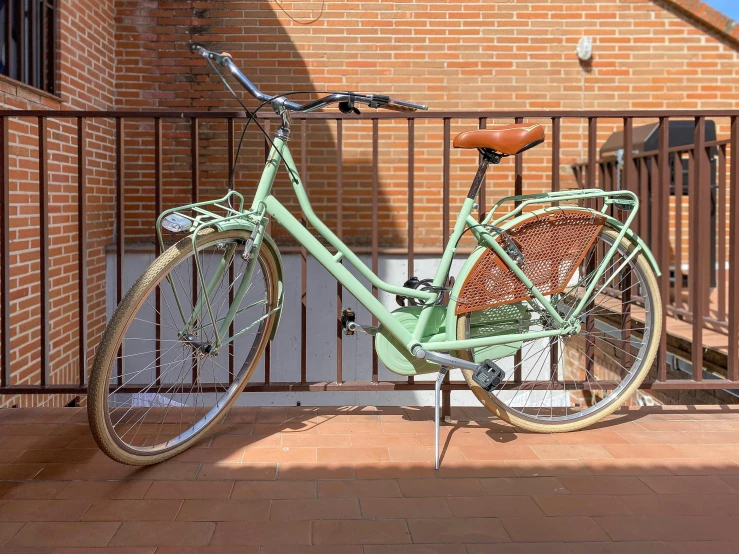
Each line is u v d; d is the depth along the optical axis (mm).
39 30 4719
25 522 1793
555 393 3826
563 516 1844
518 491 1996
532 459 2238
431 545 1689
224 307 2463
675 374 4055
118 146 2572
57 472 2107
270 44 6109
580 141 6285
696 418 2676
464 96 6195
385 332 2326
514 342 2449
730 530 1771
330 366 5879
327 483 2039
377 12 6133
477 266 2344
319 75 6141
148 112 2543
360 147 6156
